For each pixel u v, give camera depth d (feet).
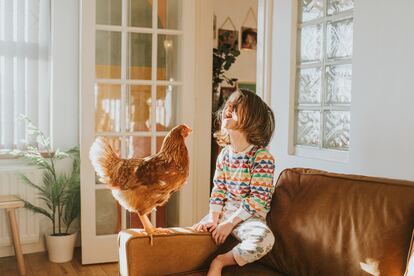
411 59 6.39
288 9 8.78
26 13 10.95
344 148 7.79
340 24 7.83
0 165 10.91
